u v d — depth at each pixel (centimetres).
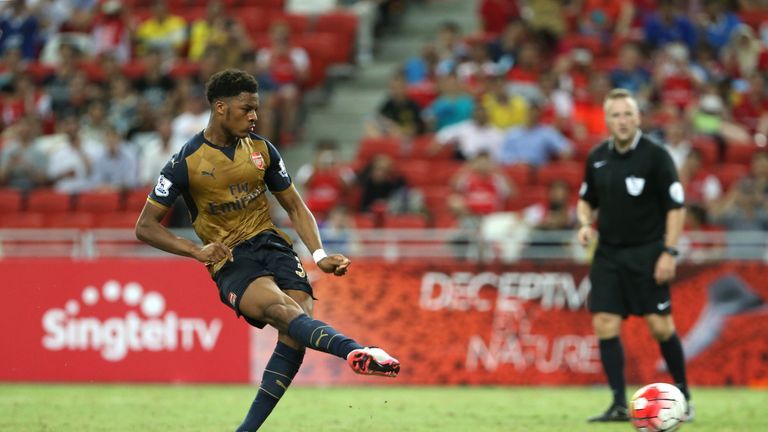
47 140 5525
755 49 5878
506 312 3856
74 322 3941
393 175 4834
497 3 6238
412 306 3894
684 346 3797
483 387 3809
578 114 5297
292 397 3425
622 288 2697
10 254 4303
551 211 4231
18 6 6625
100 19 6581
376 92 6050
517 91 5375
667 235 2636
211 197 2042
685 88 5541
